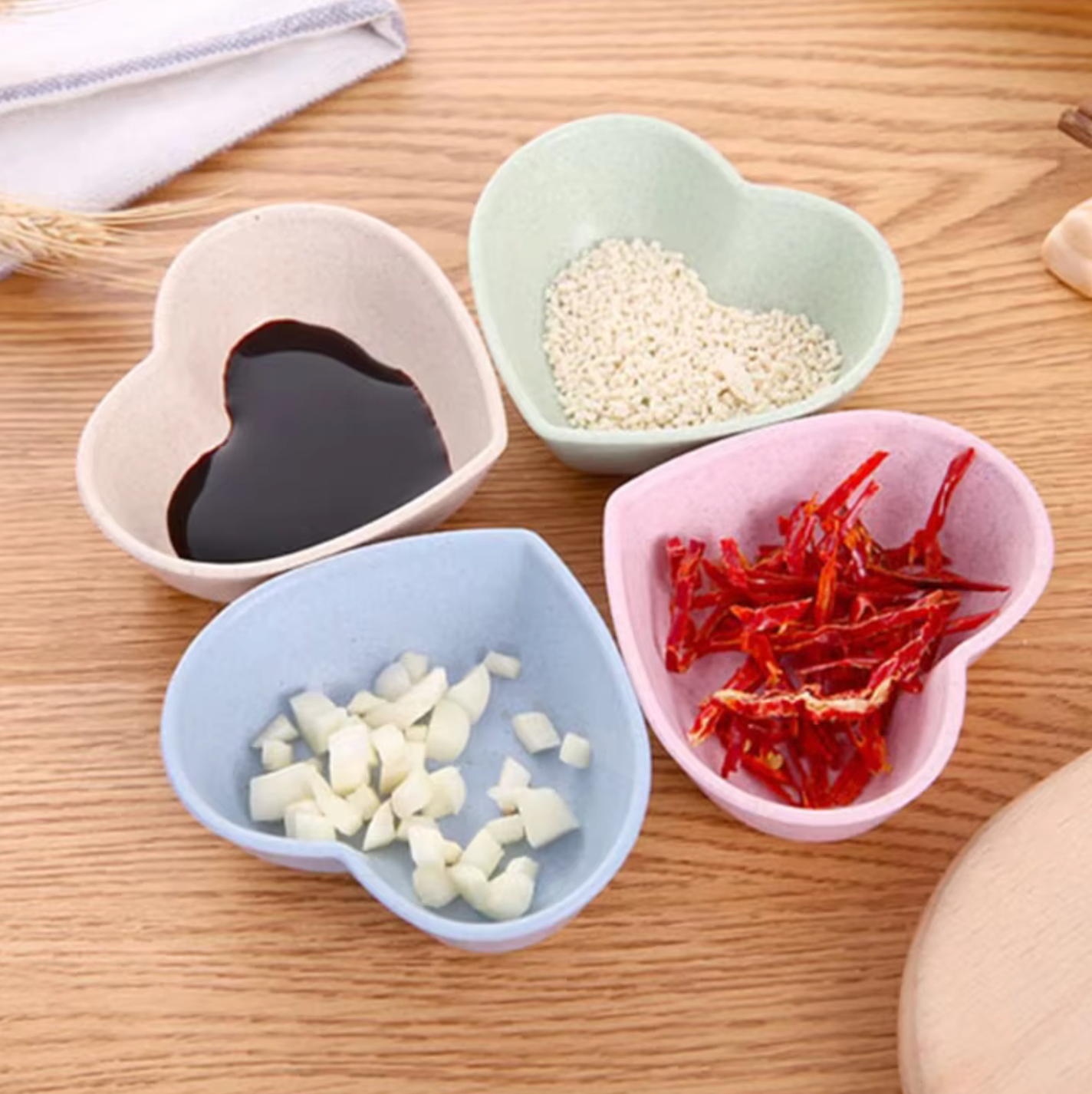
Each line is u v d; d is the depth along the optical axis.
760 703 0.42
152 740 0.44
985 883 0.39
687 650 0.44
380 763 0.42
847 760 0.43
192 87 0.52
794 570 0.44
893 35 0.55
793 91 0.54
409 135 0.53
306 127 0.53
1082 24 0.55
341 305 0.49
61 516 0.47
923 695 0.42
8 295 0.50
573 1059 0.41
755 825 0.41
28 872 0.43
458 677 0.45
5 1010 0.41
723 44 0.55
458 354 0.46
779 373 0.48
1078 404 0.48
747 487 0.45
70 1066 0.40
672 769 0.43
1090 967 0.38
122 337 0.50
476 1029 0.41
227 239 0.47
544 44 0.55
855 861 0.42
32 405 0.49
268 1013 0.41
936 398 0.48
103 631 0.46
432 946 0.42
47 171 0.51
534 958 0.42
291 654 0.43
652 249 0.51
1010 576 0.43
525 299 0.50
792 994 0.41
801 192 0.48
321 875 0.42
